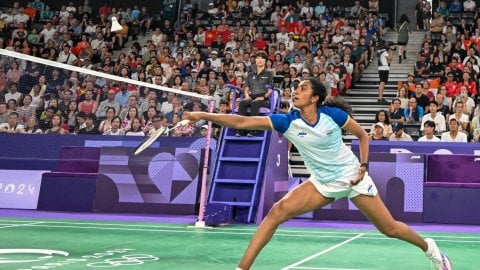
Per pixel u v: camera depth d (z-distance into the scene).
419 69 17.91
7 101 11.96
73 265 5.41
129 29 23.08
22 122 12.08
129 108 11.84
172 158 11.16
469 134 13.13
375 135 12.27
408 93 15.77
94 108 11.97
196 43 21.16
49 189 11.69
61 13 24.36
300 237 8.02
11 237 7.41
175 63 18.83
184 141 11.52
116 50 22.11
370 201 4.56
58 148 11.98
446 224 10.38
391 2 25.02
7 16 24.14
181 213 10.90
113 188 11.28
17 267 5.24
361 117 16.03
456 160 10.73
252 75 10.38
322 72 16.05
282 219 4.47
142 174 11.21
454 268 5.66
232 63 17.83
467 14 22.28
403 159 10.66
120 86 11.96
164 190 11.06
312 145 4.42
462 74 16.50
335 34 20.47
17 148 12.05
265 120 4.43
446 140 12.02
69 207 11.52
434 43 20.00
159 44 20.95
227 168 9.96
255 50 19.14
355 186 4.49
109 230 8.39
